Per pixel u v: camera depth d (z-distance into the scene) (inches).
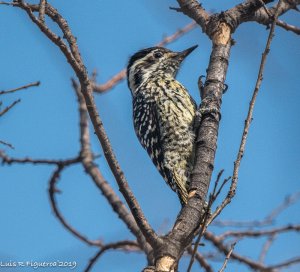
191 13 417.7
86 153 482.0
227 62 389.1
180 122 465.1
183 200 442.3
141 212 279.9
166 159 458.0
